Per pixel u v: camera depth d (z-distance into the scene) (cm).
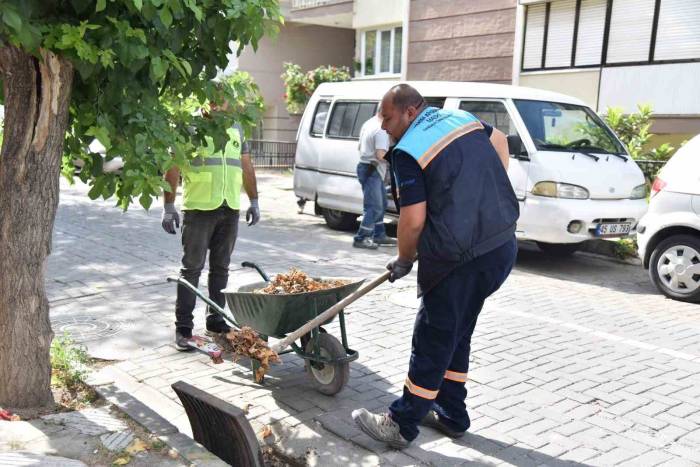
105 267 779
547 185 799
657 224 711
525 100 866
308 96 1897
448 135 337
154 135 345
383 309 632
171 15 302
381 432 364
